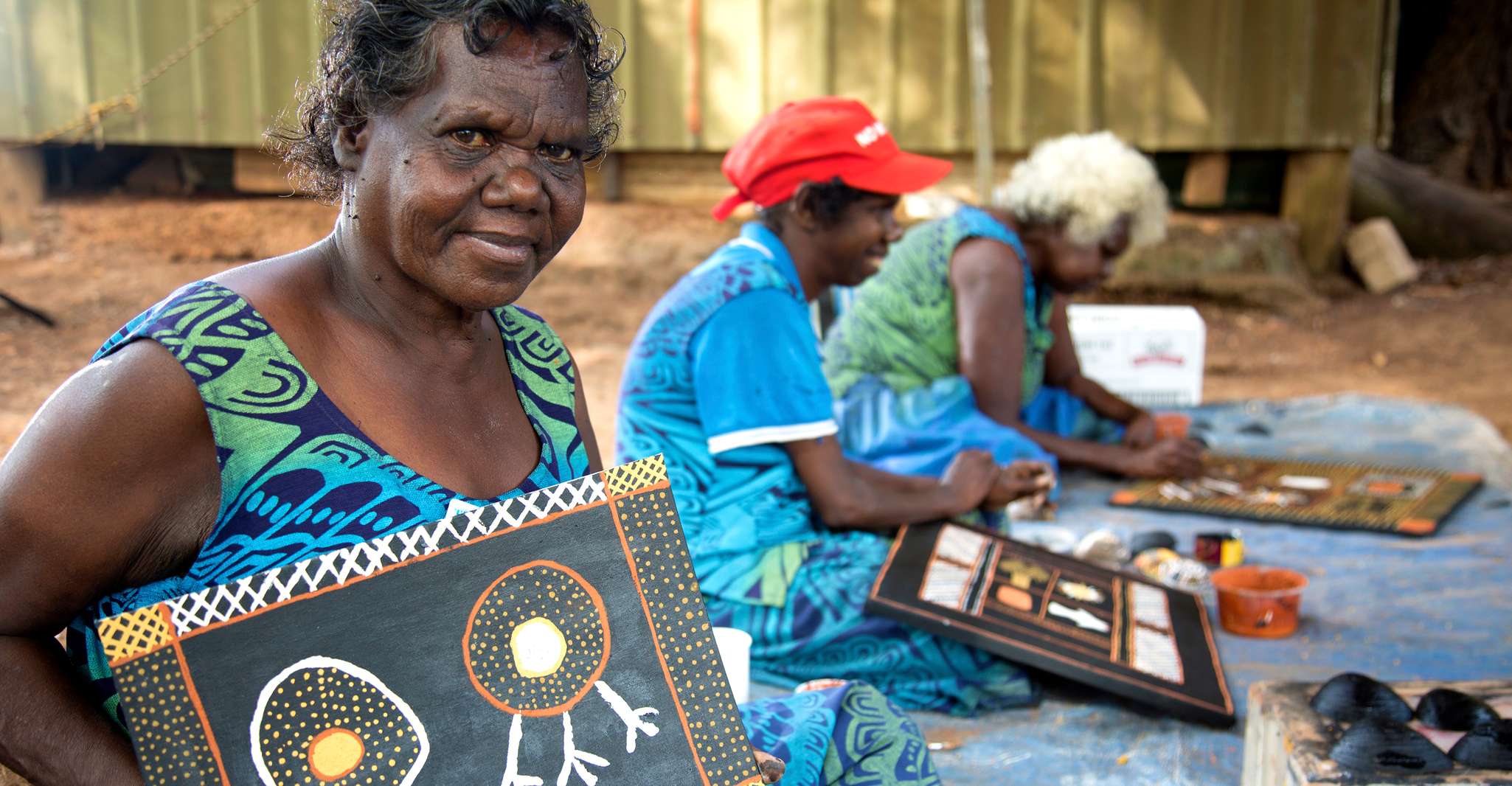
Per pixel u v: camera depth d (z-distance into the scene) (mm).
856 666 2693
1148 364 5211
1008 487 3059
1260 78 8188
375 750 1150
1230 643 2990
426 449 1303
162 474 1180
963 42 8078
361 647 1155
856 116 2742
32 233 8398
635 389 2732
